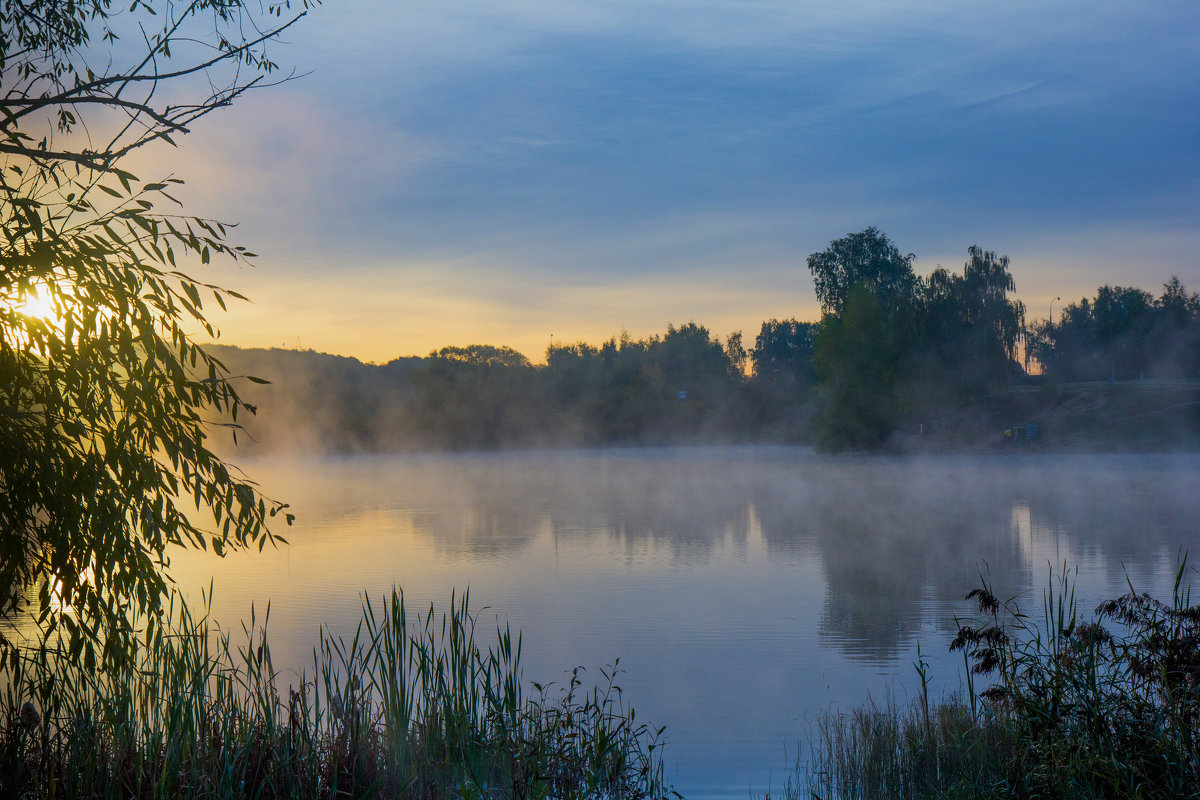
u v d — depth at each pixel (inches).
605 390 4601.4
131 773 187.3
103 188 172.1
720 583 712.4
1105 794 201.0
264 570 778.8
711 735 320.2
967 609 586.2
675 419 4485.7
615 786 234.2
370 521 1291.8
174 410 175.0
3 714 198.5
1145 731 204.4
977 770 245.6
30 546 173.8
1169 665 210.7
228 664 383.2
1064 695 219.3
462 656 258.8
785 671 424.5
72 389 165.2
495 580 726.5
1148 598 227.6
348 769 210.4
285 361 4347.9
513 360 4815.5
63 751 187.3
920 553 890.7
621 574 762.2
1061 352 5167.3
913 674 416.5
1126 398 3065.9
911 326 2549.2
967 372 2514.8
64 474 167.2
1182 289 4694.9
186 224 177.0
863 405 2618.1
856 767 262.1
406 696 231.6
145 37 193.5
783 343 5836.6
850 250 3107.8
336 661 391.5
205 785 183.2
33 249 159.0
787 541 1010.1
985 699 262.5
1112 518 1205.7
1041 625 505.7
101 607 173.2
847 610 590.9
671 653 462.0
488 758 228.5
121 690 187.3
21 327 163.0
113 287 166.7
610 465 3058.6
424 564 821.2
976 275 2544.3
